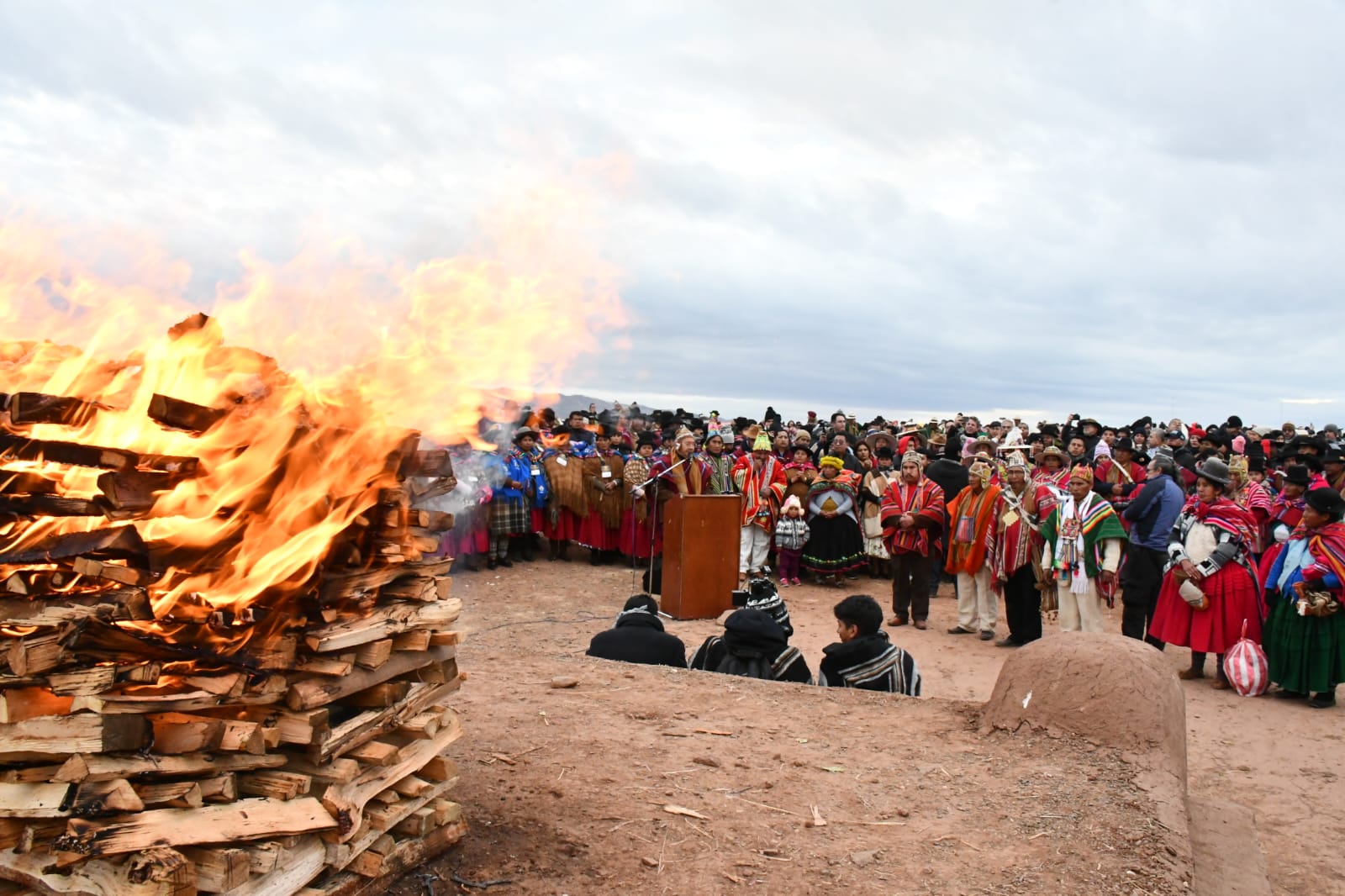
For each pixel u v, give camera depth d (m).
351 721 2.95
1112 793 4.23
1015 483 10.62
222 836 2.55
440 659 3.35
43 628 2.44
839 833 3.74
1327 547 8.30
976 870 3.47
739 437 16.80
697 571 11.95
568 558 15.62
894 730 5.05
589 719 5.05
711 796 4.04
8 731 2.43
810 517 14.35
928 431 21.80
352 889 2.97
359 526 3.05
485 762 4.32
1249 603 8.91
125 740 2.49
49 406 2.53
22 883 2.44
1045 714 4.99
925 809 4.00
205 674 2.69
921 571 11.68
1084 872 3.49
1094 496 9.68
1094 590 9.60
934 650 10.54
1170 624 9.32
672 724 5.02
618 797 3.98
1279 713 8.34
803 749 4.70
